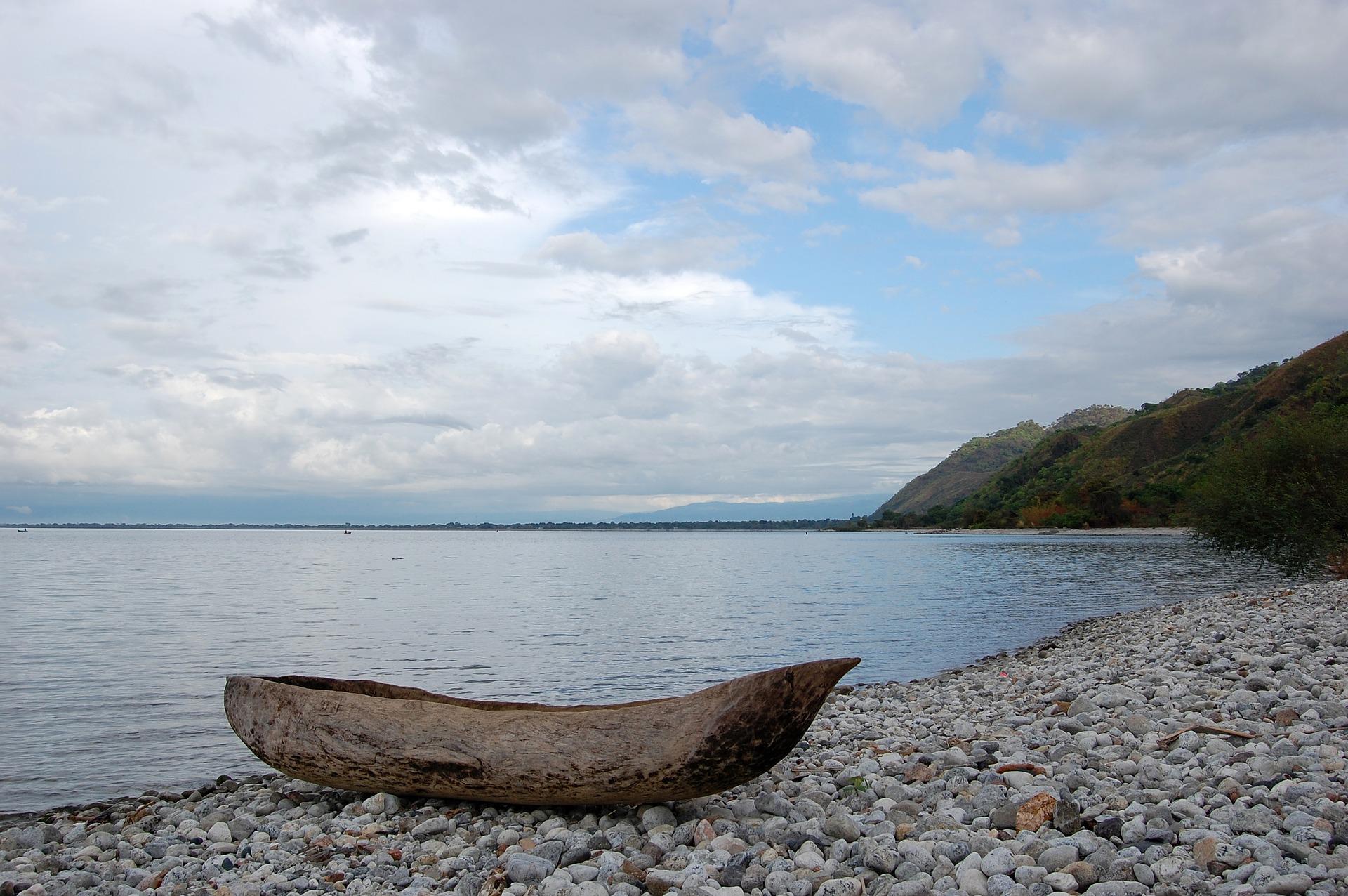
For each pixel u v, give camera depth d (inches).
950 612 1199.6
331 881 235.3
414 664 768.3
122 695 612.4
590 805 275.4
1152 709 372.2
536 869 222.7
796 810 261.0
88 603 1373.0
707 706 253.9
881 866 208.7
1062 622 1067.9
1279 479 1080.2
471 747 273.9
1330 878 174.6
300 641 919.0
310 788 340.5
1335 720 304.0
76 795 390.0
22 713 555.5
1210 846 193.9
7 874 249.0
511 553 4175.7
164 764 439.8
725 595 1565.0
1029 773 281.6
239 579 2078.0
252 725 305.9
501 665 759.7
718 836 240.1
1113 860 193.2
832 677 244.2
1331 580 1047.0
